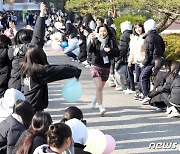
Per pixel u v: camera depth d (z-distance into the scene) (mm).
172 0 16094
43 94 8406
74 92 8352
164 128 11172
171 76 12117
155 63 12523
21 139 6027
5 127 6727
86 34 21219
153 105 12836
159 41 13438
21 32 9352
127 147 9719
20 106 6766
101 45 11789
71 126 6441
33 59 8055
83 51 22109
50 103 13953
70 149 5578
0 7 44938
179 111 12164
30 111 6789
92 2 20516
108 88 16328
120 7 18875
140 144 9930
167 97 12266
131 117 12227
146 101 13719
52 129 5242
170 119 12031
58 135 5203
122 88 15883
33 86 8234
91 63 11969
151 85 14422
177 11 16938
